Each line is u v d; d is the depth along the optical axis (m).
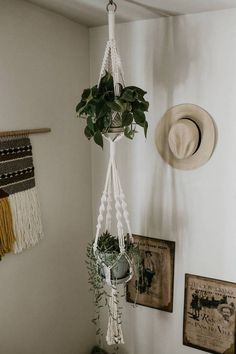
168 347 1.99
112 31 1.32
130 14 1.62
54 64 1.67
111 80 1.35
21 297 1.59
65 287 1.91
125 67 1.84
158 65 1.74
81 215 2.01
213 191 1.70
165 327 1.97
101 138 1.35
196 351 1.89
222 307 1.76
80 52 1.86
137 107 1.35
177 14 1.62
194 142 1.58
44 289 1.74
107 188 1.54
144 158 1.87
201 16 1.58
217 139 1.64
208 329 1.82
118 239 1.60
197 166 1.71
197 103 1.67
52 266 1.79
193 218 1.78
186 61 1.66
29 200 1.55
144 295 2.00
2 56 1.38
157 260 1.92
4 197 1.42
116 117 1.36
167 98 1.74
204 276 1.80
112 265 1.50
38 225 1.62
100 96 1.32
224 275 1.74
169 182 1.82
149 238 1.93
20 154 1.49
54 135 1.72
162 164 1.82
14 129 1.47
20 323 1.60
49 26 1.61
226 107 1.60
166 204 1.85
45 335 1.78
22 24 1.46
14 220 1.47
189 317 1.86
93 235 2.15
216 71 1.59
